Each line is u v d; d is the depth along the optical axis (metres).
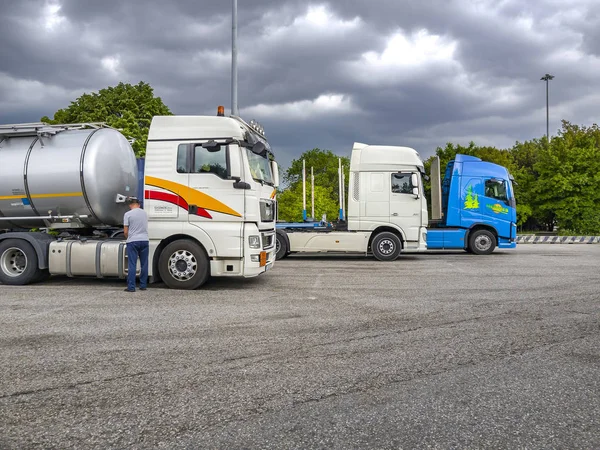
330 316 6.66
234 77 16.06
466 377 4.20
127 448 2.94
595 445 2.99
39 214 9.41
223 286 9.38
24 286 9.33
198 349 5.03
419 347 5.13
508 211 16.91
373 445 2.97
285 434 3.12
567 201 30.89
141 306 7.32
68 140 9.35
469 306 7.43
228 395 3.78
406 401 3.67
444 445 2.98
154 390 3.88
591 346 5.20
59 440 3.04
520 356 4.82
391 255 14.66
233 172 8.62
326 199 38.00
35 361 4.62
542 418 3.38
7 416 3.40
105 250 9.09
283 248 15.08
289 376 4.21
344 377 4.19
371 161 14.75
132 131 33.22
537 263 13.98
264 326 6.05
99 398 3.71
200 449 2.92
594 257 15.97
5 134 9.48
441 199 17.70
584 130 44.91
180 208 8.77
